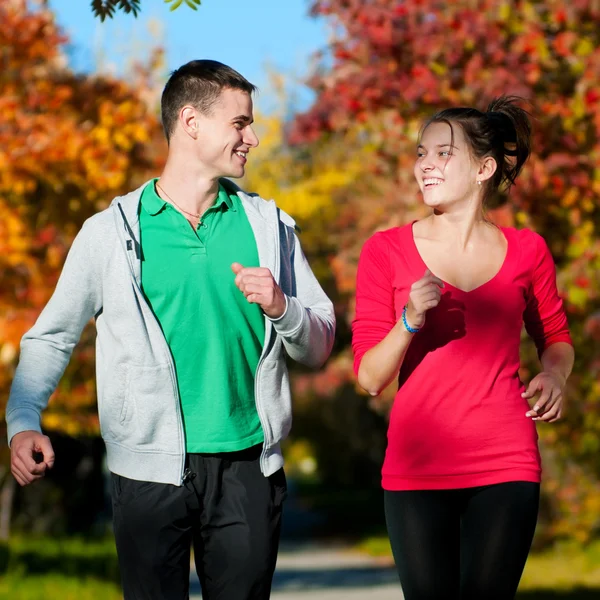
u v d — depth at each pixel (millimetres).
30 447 4770
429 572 4961
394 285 5207
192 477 4906
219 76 5035
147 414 4867
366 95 12812
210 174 5051
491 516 4918
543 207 12422
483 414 4953
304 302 5273
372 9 12852
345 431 43812
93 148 15586
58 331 5062
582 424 16344
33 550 22391
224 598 5016
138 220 4969
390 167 14148
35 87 16047
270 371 5016
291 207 29328
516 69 12062
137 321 4875
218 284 4973
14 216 15469
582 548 23922
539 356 5484
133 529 4910
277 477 5109
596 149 12141
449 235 5176
